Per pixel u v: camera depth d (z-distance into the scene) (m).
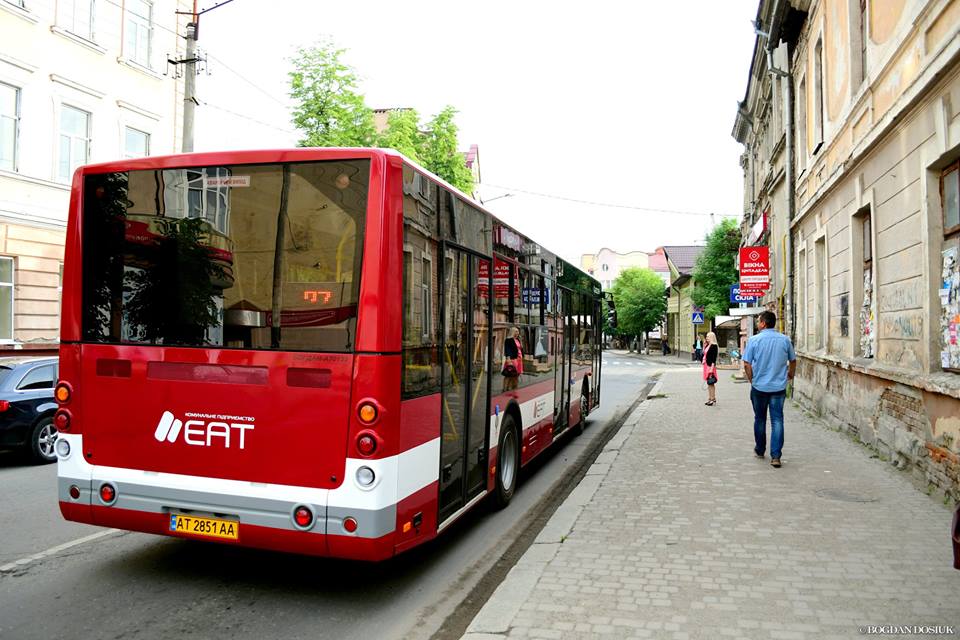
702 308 40.41
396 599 4.69
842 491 7.10
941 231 7.28
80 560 5.33
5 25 16.66
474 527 6.54
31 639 3.94
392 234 4.30
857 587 4.49
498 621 3.99
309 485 4.26
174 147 21.92
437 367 4.96
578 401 11.41
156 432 4.61
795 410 14.50
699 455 9.24
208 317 4.57
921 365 7.59
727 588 4.49
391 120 24.41
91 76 18.94
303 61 22.23
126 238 4.80
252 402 4.39
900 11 8.31
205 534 4.46
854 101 10.33
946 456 6.73
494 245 6.38
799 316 16.05
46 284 17.75
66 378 4.86
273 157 4.49
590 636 3.80
